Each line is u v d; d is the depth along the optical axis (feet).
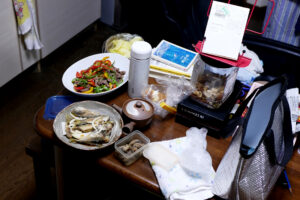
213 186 3.61
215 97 4.11
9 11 7.24
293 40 7.24
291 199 3.78
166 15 6.73
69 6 9.12
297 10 6.84
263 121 3.59
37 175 5.37
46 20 8.45
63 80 4.61
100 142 3.87
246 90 4.91
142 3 7.14
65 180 4.62
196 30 7.15
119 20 10.98
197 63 4.22
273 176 3.45
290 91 4.40
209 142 4.21
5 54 7.63
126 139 3.97
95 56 5.04
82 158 4.00
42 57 8.88
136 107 4.19
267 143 3.18
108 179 5.69
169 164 3.80
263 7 11.98
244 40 6.04
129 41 5.51
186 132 4.23
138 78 4.37
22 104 8.06
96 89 4.58
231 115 4.34
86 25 10.36
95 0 10.26
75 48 10.00
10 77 8.11
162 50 5.13
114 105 4.31
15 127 7.52
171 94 4.43
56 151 4.21
